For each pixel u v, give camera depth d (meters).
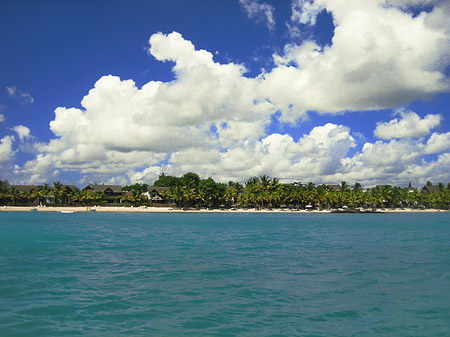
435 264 26.25
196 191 166.00
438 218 119.06
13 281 19.53
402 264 26.28
